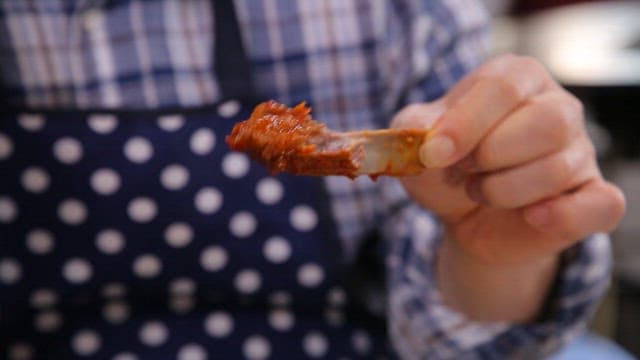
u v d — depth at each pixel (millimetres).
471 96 482
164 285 630
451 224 562
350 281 647
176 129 622
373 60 667
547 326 609
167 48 634
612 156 1290
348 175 457
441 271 613
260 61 652
